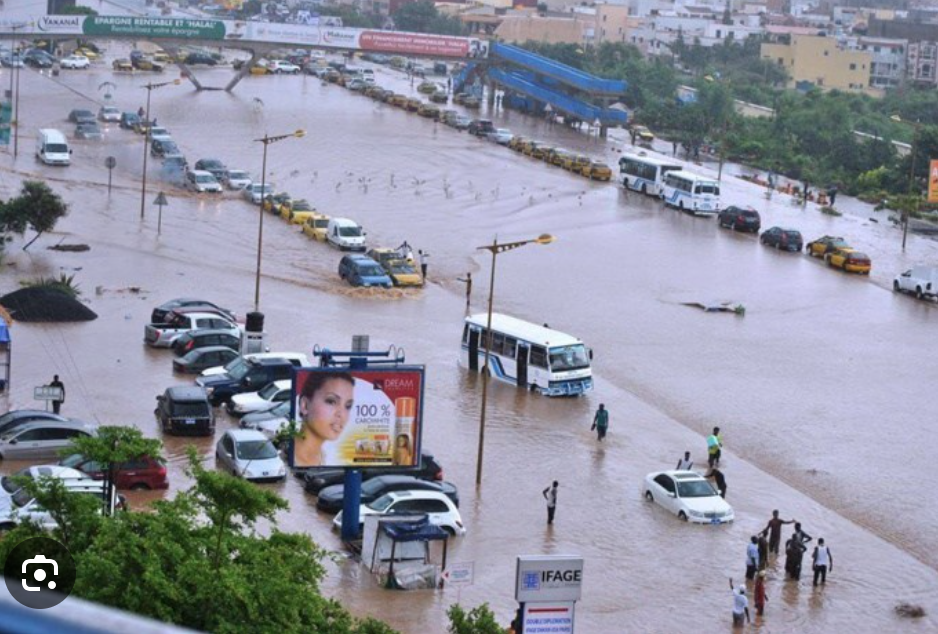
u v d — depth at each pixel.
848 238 164.38
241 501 41.19
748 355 109.12
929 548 70.88
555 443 80.94
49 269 115.19
